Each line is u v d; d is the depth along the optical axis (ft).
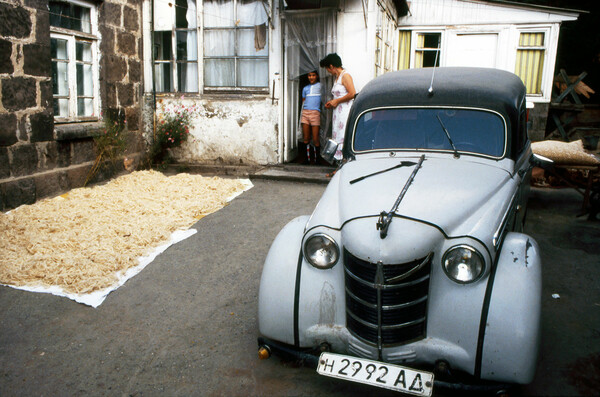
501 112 10.82
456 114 11.09
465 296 7.80
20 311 11.68
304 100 25.67
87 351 10.23
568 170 24.23
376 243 7.76
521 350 7.42
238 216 19.01
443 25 36.58
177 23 26.61
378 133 11.53
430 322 8.05
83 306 12.01
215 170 26.35
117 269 13.87
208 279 13.62
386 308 7.93
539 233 17.53
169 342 10.58
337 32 25.07
